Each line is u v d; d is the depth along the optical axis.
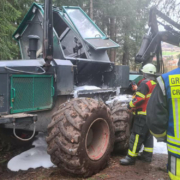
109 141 3.50
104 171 3.40
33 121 3.04
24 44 5.22
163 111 2.03
